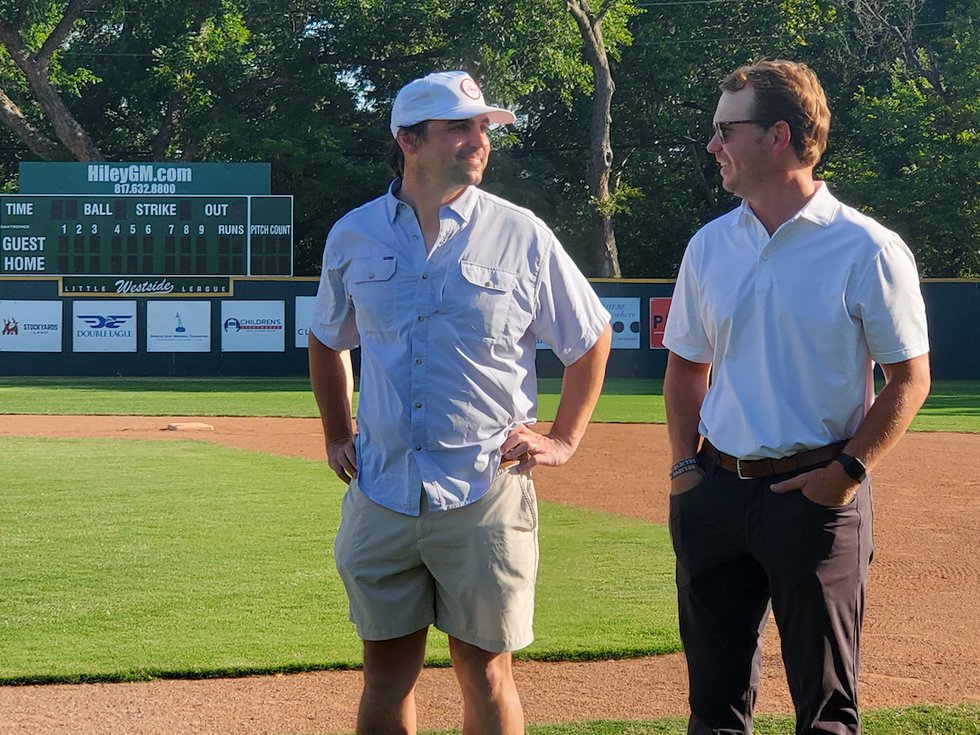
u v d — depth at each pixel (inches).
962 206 1295.5
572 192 1533.0
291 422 642.8
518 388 121.3
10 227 1048.8
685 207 1494.8
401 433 118.8
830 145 1450.5
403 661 126.3
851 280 114.8
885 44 1456.7
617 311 1099.9
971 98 1315.2
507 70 1290.6
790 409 116.6
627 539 299.7
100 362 1073.5
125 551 279.1
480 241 119.0
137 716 166.6
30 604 229.5
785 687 179.6
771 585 119.0
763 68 118.2
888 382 115.5
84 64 1461.6
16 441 538.0
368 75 1475.1
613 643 202.4
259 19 1400.1
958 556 282.5
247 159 1330.0
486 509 118.6
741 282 119.2
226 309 1075.9
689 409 128.1
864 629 213.5
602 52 1284.4
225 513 334.0
